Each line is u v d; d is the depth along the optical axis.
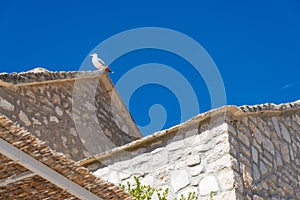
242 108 12.05
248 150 11.95
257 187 11.71
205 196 11.37
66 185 7.11
